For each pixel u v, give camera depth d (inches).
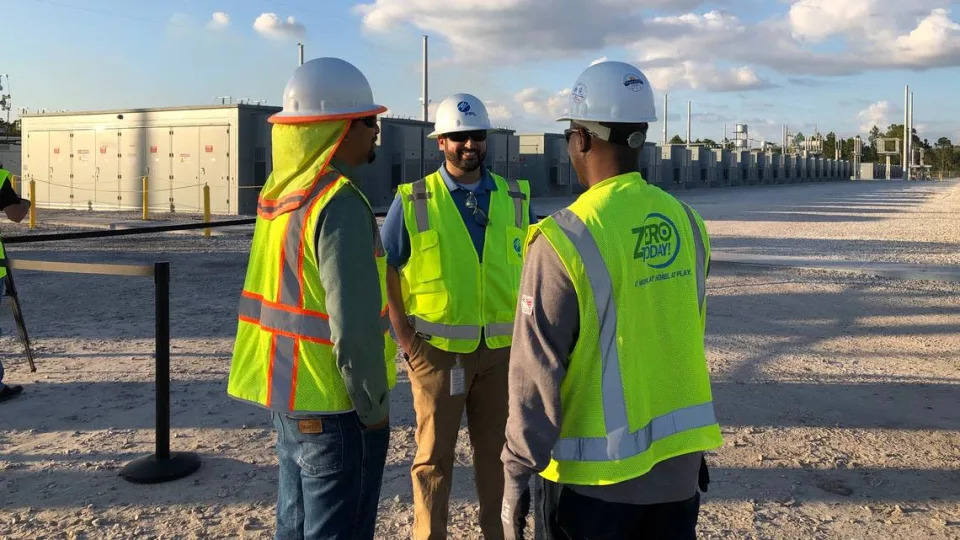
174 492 160.1
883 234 751.1
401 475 171.2
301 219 89.8
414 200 130.0
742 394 231.3
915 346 293.4
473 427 135.0
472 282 127.9
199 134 971.9
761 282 445.7
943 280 453.4
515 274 132.4
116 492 159.6
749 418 209.2
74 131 1072.8
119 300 386.0
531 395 74.3
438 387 127.3
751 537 141.5
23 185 1125.1
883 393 232.8
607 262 75.4
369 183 1010.1
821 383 243.3
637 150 82.3
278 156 95.3
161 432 169.2
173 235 732.7
